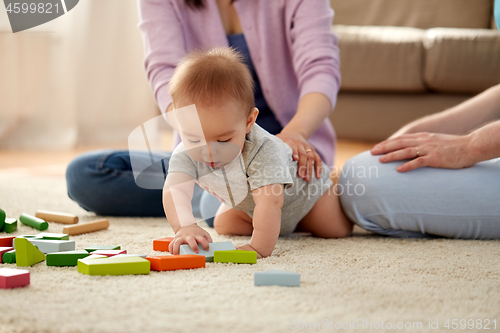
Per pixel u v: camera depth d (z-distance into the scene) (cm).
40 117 290
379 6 285
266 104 140
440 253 89
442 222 100
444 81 239
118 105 320
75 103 299
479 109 124
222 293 62
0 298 58
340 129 270
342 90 264
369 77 251
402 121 256
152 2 135
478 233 101
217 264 78
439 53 237
